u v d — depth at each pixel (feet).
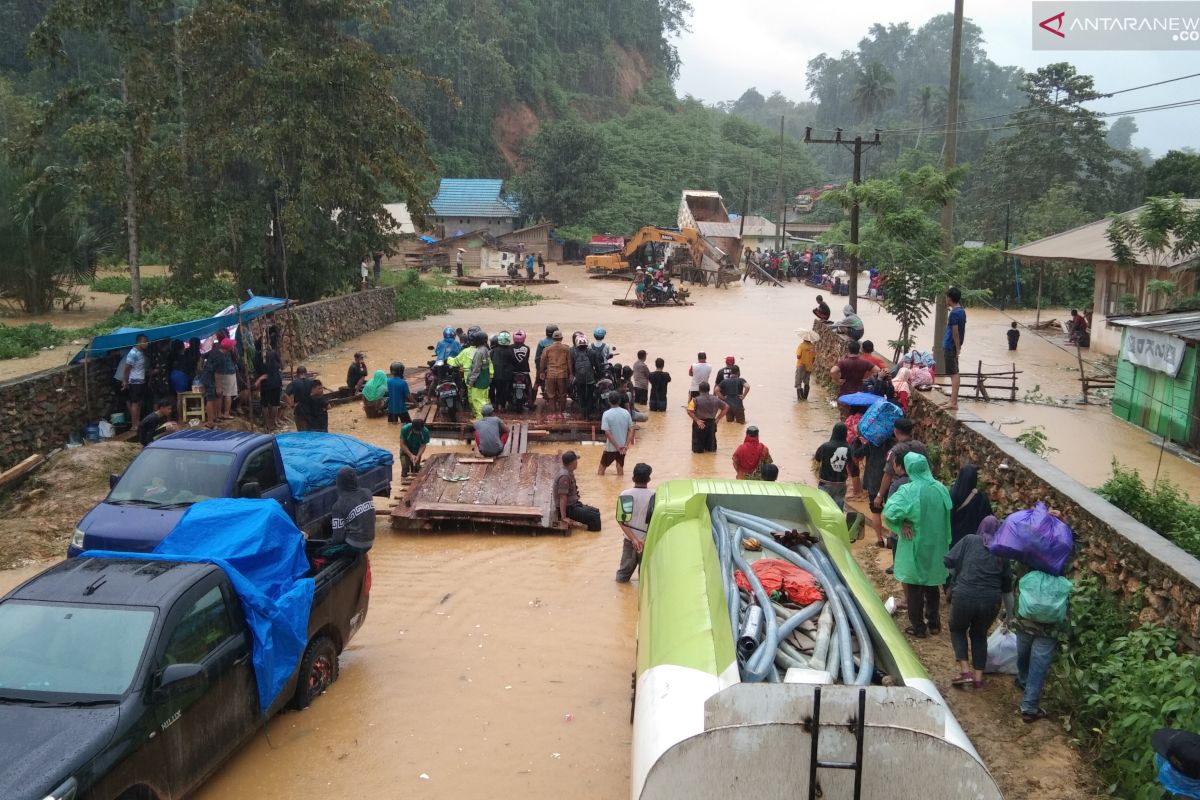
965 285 72.43
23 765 15.79
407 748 22.57
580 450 56.54
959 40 71.97
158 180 91.15
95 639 18.76
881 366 61.57
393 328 111.55
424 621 30.71
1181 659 19.48
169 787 18.42
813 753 13.12
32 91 176.76
